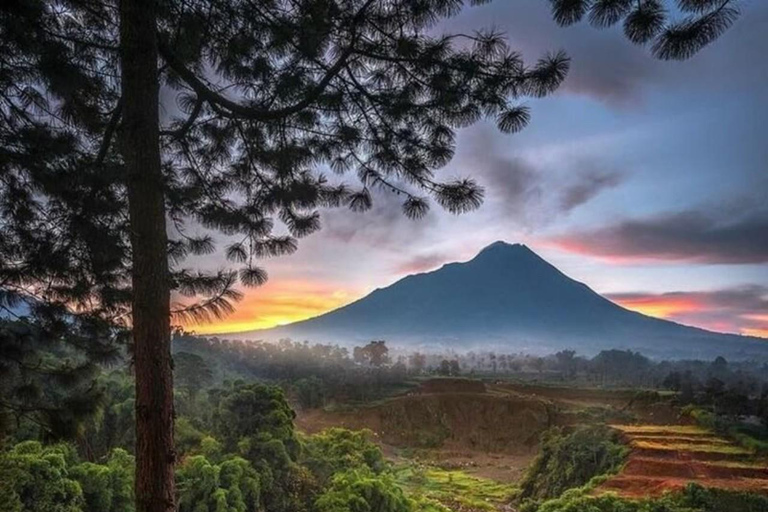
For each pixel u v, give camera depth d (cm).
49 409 603
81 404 620
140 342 412
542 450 5709
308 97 503
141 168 426
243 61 559
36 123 530
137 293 418
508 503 5366
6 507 1380
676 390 8781
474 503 5084
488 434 8981
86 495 1673
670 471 4066
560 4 396
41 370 624
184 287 591
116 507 1712
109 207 572
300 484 2578
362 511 2475
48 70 440
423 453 8225
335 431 4181
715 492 3378
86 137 581
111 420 2225
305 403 9488
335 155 618
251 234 690
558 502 3806
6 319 604
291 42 503
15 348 603
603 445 4866
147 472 395
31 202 585
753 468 4022
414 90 517
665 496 3434
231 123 639
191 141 664
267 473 2402
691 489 3428
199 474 2066
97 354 664
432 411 9381
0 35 424
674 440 4847
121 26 434
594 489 3878
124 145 439
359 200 657
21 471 1471
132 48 427
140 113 427
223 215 678
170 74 588
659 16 365
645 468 4147
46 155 514
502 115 505
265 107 575
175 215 691
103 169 540
